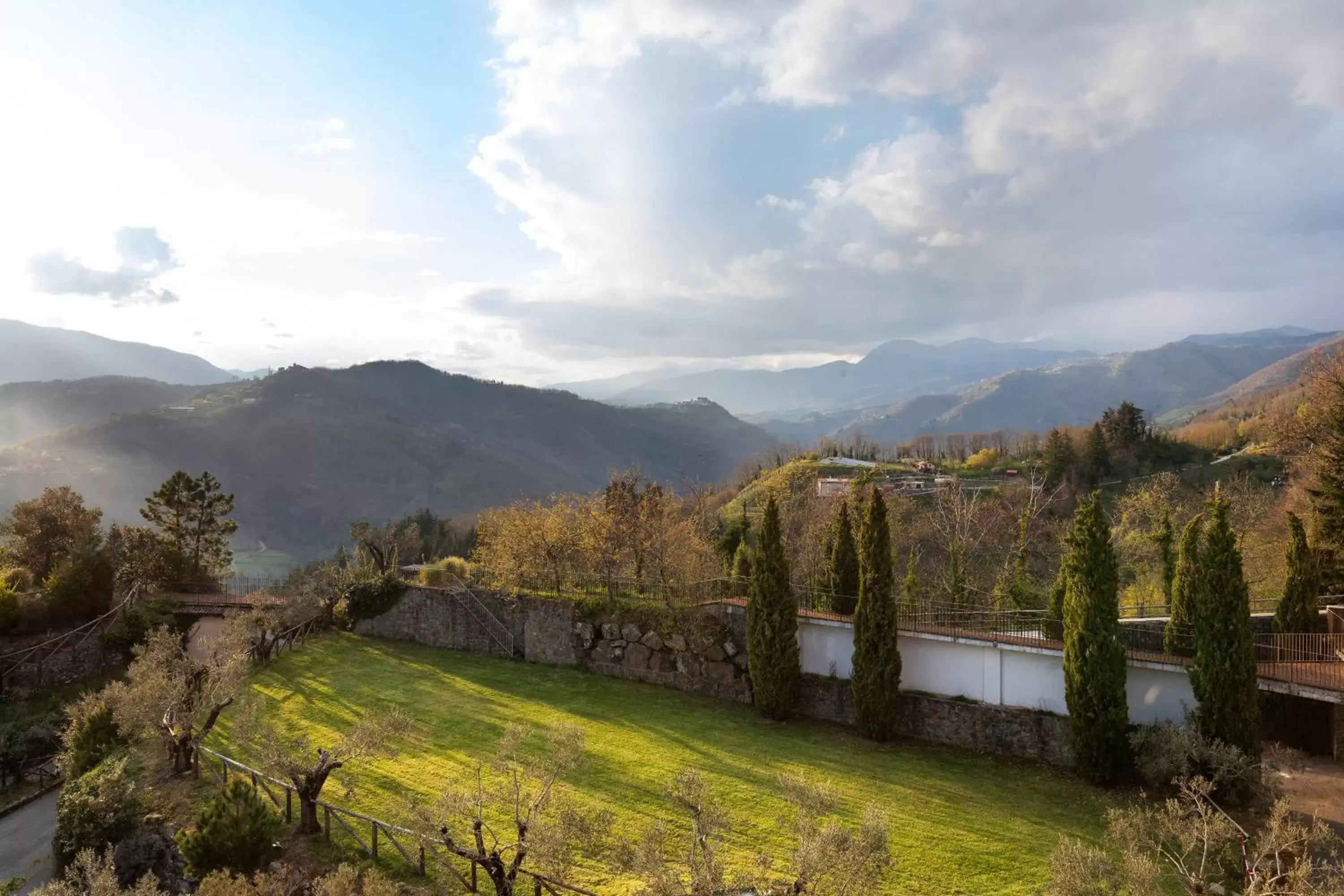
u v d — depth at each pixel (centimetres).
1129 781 2148
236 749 2553
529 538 3697
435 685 3147
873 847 1353
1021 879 1678
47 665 3744
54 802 2873
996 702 2466
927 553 5753
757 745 2467
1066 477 8175
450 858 1794
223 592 4859
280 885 1645
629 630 3253
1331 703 2244
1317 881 1539
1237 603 2031
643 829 1875
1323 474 3089
